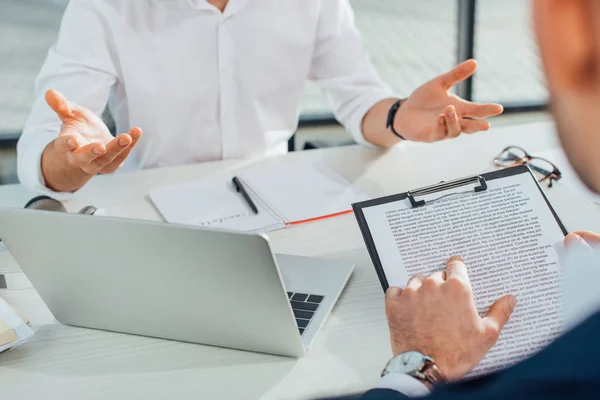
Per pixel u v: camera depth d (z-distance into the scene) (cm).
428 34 526
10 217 91
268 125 179
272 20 168
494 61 457
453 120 134
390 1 601
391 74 455
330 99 182
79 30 158
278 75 174
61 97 127
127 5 159
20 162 141
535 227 102
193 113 170
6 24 548
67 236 90
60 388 90
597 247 97
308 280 109
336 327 100
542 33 29
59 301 100
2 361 95
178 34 163
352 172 149
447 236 102
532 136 163
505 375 43
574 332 41
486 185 106
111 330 101
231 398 86
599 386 37
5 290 111
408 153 158
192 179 148
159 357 95
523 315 93
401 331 86
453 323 84
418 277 94
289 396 86
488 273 98
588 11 28
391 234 103
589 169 32
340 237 124
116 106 170
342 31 178
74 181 135
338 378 89
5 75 453
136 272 91
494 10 555
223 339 95
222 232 82
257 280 85
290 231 126
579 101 31
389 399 57
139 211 135
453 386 47
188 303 92
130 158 177
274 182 143
